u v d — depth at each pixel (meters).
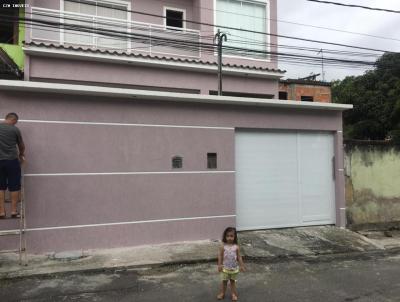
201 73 12.51
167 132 8.30
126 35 12.54
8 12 12.12
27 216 7.16
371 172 10.57
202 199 8.54
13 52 11.69
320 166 10.01
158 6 13.39
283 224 9.52
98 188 7.68
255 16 14.12
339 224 9.96
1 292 5.68
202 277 6.52
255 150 9.33
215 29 13.50
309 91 21.30
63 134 7.47
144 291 5.82
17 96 7.20
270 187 9.42
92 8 12.43
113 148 7.83
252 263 7.44
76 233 7.47
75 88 7.39
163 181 8.20
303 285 6.26
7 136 6.58
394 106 30.70
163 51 13.01
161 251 7.68
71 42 12.00
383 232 10.35
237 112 8.99
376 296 5.81
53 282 6.10
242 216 9.12
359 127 32.34
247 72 12.93
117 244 7.76
